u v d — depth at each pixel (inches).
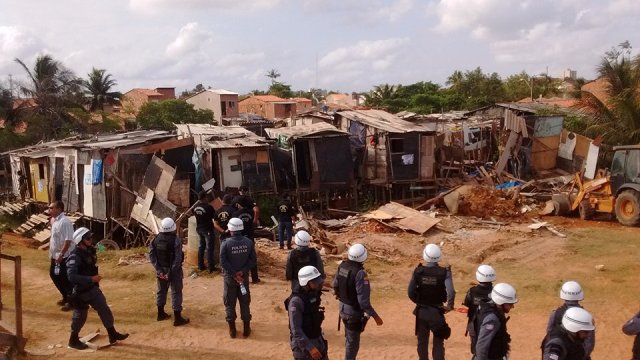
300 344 228.7
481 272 242.8
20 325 310.8
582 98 1232.2
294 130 988.6
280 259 570.9
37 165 998.4
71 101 1768.0
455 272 563.8
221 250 349.7
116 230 822.5
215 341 348.8
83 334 358.3
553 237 697.0
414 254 646.5
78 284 320.5
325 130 934.4
